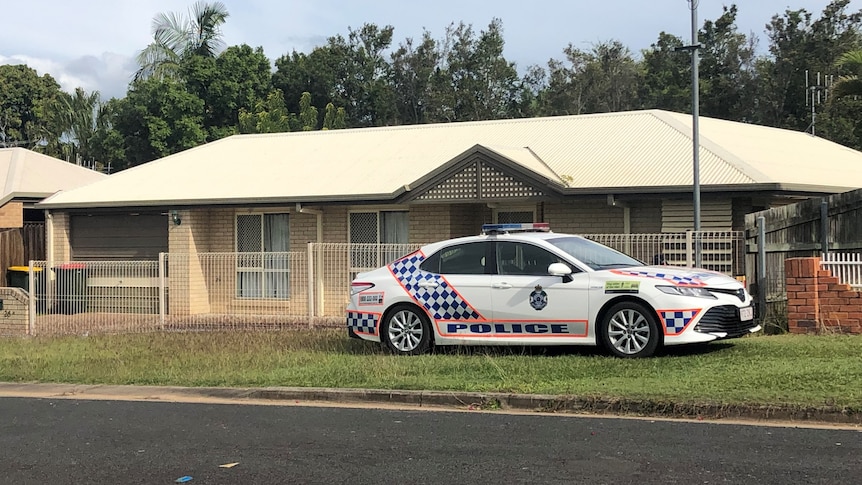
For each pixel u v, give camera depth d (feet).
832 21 138.51
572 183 50.29
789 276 38.52
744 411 24.84
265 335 46.01
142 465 22.03
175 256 60.18
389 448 22.89
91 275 55.72
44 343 46.83
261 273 59.06
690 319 32.04
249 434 25.12
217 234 63.62
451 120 166.61
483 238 36.63
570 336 34.06
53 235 66.90
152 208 62.39
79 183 83.20
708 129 58.90
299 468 21.25
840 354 31.24
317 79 159.84
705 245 42.01
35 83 190.80
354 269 52.06
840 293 37.55
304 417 27.30
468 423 25.58
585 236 43.60
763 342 34.91
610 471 20.01
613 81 164.14
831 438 22.36
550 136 61.31
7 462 22.77
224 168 67.00
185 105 137.49
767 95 138.62
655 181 48.88
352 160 63.77
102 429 26.53
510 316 35.04
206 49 143.74
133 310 55.16
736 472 19.62
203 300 60.95
